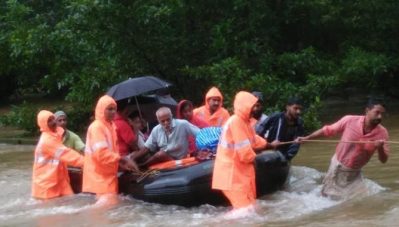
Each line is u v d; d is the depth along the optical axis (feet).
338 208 43.68
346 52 95.45
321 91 85.81
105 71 88.89
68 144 56.54
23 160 74.90
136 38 88.63
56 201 50.93
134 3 86.28
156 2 88.33
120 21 86.84
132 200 48.85
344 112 96.58
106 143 49.29
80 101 91.25
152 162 50.34
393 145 66.85
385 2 96.32
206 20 92.32
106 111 49.88
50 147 51.98
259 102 51.21
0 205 51.08
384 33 98.89
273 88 82.43
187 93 93.35
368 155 44.98
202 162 47.39
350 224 39.47
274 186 48.93
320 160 62.34
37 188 52.21
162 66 91.91
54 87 95.50
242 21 91.04
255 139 45.91
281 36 98.17
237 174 43.91
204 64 91.35
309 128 79.15
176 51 91.20
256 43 89.10
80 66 92.38
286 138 50.14
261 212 43.70
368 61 89.10
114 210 46.65
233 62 83.66
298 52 96.63
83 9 85.25
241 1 89.20
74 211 47.37
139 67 91.09
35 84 118.42
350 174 45.91
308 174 55.77
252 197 44.39
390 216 40.60
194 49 91.66
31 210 48.80
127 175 50.16
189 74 87.10
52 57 92.79
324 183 47.11
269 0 94.07
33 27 95.30
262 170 47.65
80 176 53.01
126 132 51.85
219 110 57.62
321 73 89.40
